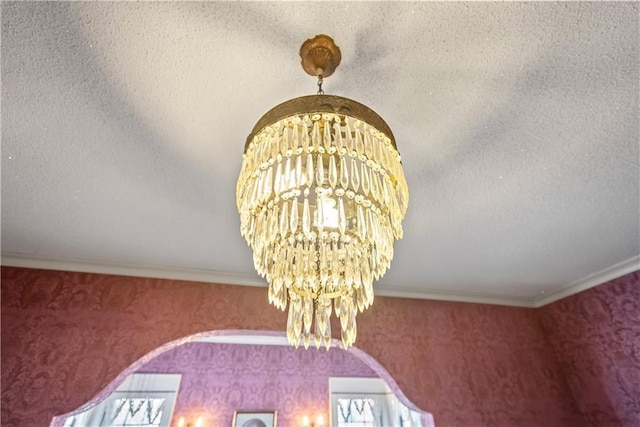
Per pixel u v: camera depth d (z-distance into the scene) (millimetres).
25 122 1219
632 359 2230
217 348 4148
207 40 973
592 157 1378
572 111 1177
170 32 951
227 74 1063
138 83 1084
